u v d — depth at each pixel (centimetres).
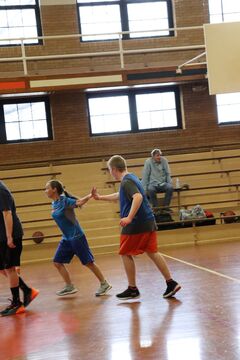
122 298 707
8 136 1630
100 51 1647
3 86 1438
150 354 458
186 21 1681
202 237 1395
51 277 1010
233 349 452
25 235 1425
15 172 1579
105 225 1457
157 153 1429
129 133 1683
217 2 1719
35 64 1608
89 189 1568
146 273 935
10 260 682
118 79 1481
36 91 1451
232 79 1309
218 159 1638
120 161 688
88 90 1538
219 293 697
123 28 1672
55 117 1642
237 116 1736
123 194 679
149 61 1662
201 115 1706
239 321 542
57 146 1639
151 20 1689
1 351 514
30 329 593
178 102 1719
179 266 993
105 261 1201
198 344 475
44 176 1559
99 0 1664
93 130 1673
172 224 1387
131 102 1692
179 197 1516
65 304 718
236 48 1316
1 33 1605
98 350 486
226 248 1227
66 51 1628
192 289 742
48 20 1622
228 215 1451
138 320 584
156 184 1416
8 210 672
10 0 1617
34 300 770
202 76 1516
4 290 903
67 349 501
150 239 691
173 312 608
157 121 1706
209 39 1313
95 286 845
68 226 749
